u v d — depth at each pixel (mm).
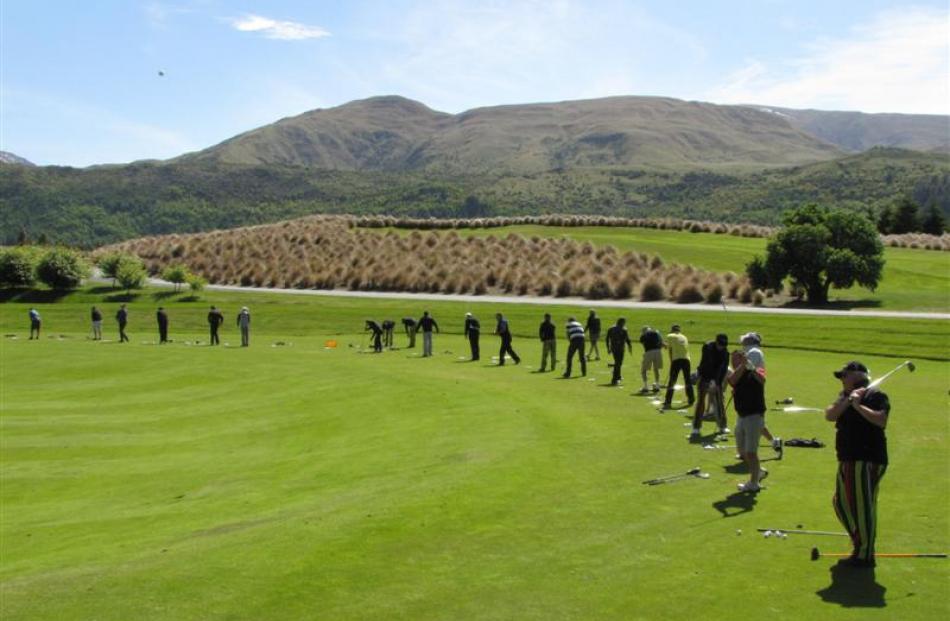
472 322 36531
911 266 80938
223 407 28266
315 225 99812
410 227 105250
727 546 11445
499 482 14969
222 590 10188
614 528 12289
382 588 10164
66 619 9438
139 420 26719
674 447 17859
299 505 14984
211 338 47281
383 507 13578
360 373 32781
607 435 19266
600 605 9555
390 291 71375
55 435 24703
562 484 14828
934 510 12859
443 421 22391
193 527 14461
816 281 64500
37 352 42531
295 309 60344
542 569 10703
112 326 58438
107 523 15734
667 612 9336
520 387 27484
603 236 94875
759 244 88875
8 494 18844
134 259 73125
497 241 82625
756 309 56125
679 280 63625
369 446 20547
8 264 70500
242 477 18984
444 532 12219
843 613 9211
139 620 9359
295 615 9422
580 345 30109
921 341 40312
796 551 11219
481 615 9344
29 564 12625
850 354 38969
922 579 10141
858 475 10523
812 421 20562
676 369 23125
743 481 14836
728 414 22125
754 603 9531
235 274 81188
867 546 10492
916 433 18875
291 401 28359
